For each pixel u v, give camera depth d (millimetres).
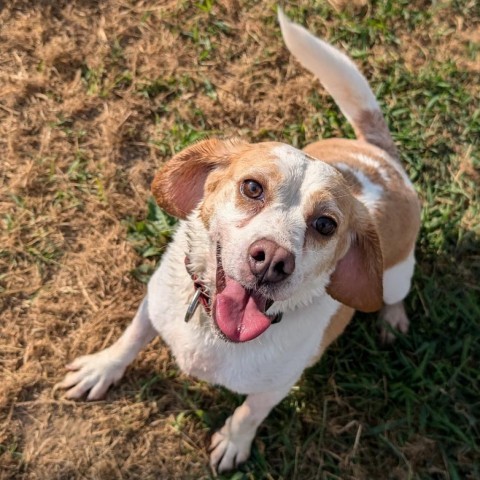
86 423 607
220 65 790
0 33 755
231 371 504
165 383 634
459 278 724
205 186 477
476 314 697
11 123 718
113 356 605
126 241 685
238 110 769
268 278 405
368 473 625
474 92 819
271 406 550
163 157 731
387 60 818
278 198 426
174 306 506
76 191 700
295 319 480
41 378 619
